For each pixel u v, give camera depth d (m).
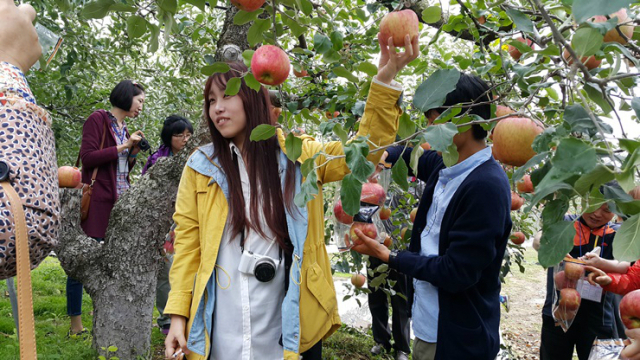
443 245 1.74
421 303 1.86
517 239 2.85
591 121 0.92
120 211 3.14
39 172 1.11
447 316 1.71
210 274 1.61
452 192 1.76
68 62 3.52
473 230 1.61
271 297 1.64
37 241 1.09
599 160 0.81
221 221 1.64
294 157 1.18
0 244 1.01
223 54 2.54
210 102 1.67
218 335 1.63
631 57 0.96
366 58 2.88
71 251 3.12
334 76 2.55
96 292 3.14
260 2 1.14
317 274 1.65
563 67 1.11
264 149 1.65
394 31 1.25
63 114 4.85
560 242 0.84
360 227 1.89
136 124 5.69
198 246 1.72
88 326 3.93
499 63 1.76
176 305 1.64
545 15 0.88
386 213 2.56
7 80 1.14
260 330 1.62
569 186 0.81
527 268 8.96
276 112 2.53
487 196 1.62
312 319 1.62
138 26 1.31
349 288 3.12
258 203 1.63
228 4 2.82
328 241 3.15
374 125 1.39
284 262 1.67
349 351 3.78
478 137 1.72
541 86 1.11
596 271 2.10
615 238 0.81
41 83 4.35
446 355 1.70
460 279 1.61
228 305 1.62
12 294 2.29
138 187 3.18
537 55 1.23
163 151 4.00
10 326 3.58
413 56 1.28
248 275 1.62
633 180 0.75
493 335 1.73
